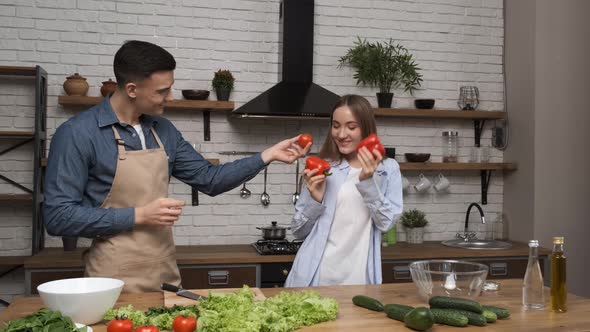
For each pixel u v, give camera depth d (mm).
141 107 2193
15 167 3941
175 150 2445
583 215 4363
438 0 4605
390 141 4535
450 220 4641
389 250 3986
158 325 1541
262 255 3680
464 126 4664
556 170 4316
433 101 4398
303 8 4102
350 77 4430
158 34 4133
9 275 3922
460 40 4648
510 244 4234
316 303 1646
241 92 4258
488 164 4434
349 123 2420
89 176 2211
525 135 4398
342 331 1574
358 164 2562
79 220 2061
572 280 4336
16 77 3941
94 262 2197
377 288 2139
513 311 1837
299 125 4328
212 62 4215
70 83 3789
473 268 1971
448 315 1646
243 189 4230
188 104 3908
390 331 1579
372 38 4477
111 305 1630
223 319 1479
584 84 4383
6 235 3938
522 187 4426
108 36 4055
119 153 2195
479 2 4676
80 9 4016
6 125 3938
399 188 2551
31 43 3953
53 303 1558
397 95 4535
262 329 1513
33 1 3953
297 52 4094
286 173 4320
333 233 2510
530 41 4355
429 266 2021
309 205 2455
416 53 4570
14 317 1665
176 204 2125
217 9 4219
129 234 2197
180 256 3615
